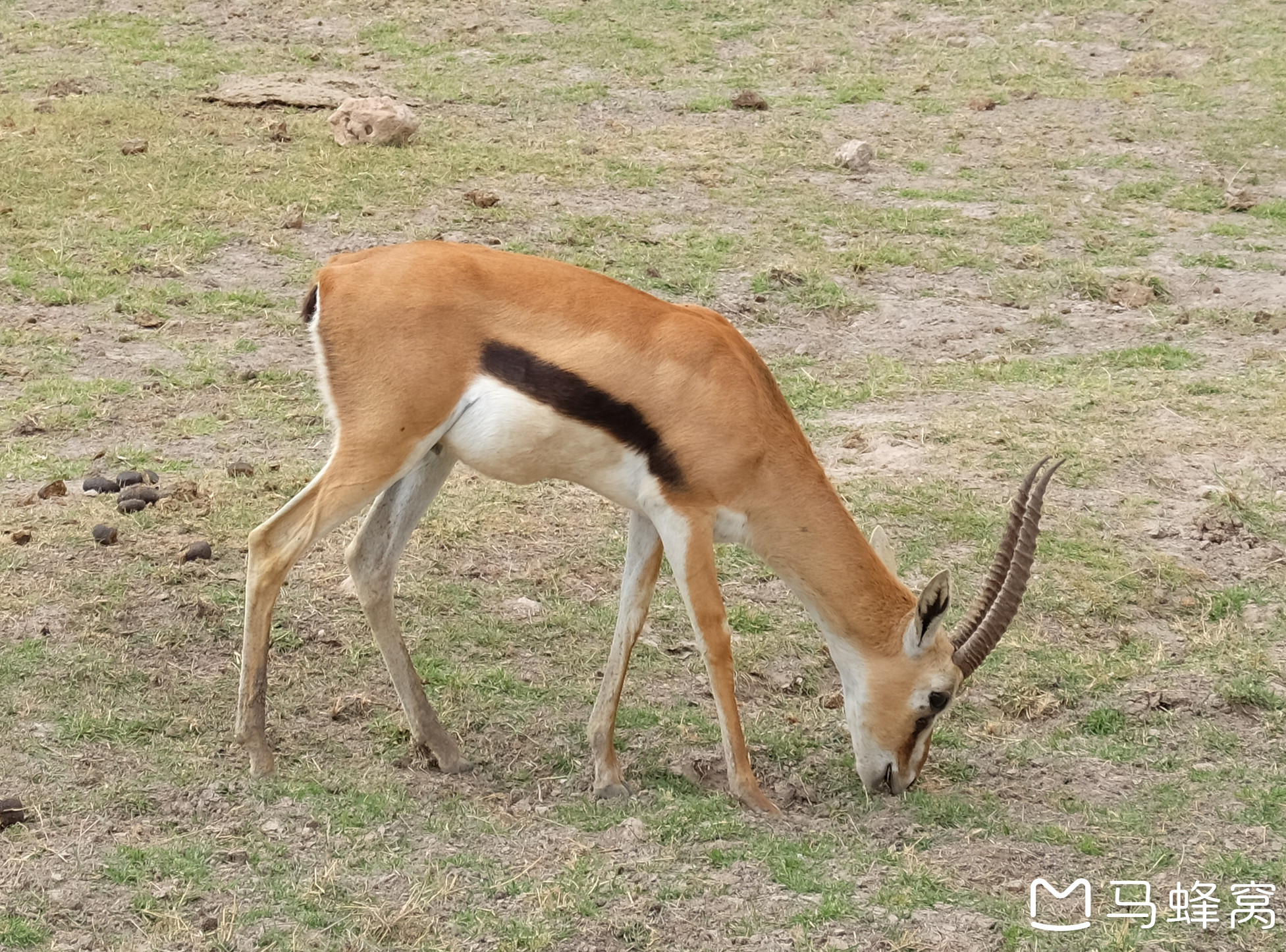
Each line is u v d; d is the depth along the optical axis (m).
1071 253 12.35
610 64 16.70
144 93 14.78
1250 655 6.99
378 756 5.89
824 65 16.97
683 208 12.88
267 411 9.02
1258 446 9.02
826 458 8.80
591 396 5.34
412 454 5.39
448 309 5.34
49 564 7.00
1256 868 5.34
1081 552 7.83
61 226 11.45
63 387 9.05
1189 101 16.09
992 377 10.07
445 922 4.73
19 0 18.06
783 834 5.48
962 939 4.80
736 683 6.74
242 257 11.27
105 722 5.80
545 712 6.34
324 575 7.22
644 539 5.81
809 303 11.20
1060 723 6.52
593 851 5.21
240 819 5.25
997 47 17.61
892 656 5.67
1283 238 12.77
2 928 4.53
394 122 13.77
